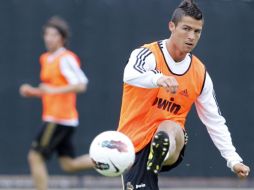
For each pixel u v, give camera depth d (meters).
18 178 37.50
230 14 38.41
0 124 37.44
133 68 19.12
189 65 20.17
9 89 37.38
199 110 20.88
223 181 38.28
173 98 20.19
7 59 37.38
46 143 31.78
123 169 18.58
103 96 37.78
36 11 37.53
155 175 20.69
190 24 19.25
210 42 38.31
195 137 38.00
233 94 38.38
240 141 38.38
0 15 37.34
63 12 37.69
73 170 32.69
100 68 37.81
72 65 31.73
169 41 19.98
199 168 38.16
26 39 37.47
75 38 37.69
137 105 20.27
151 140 19.91
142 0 37.84
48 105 31.97
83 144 37.69
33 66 37.50
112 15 37.88
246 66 38.47
